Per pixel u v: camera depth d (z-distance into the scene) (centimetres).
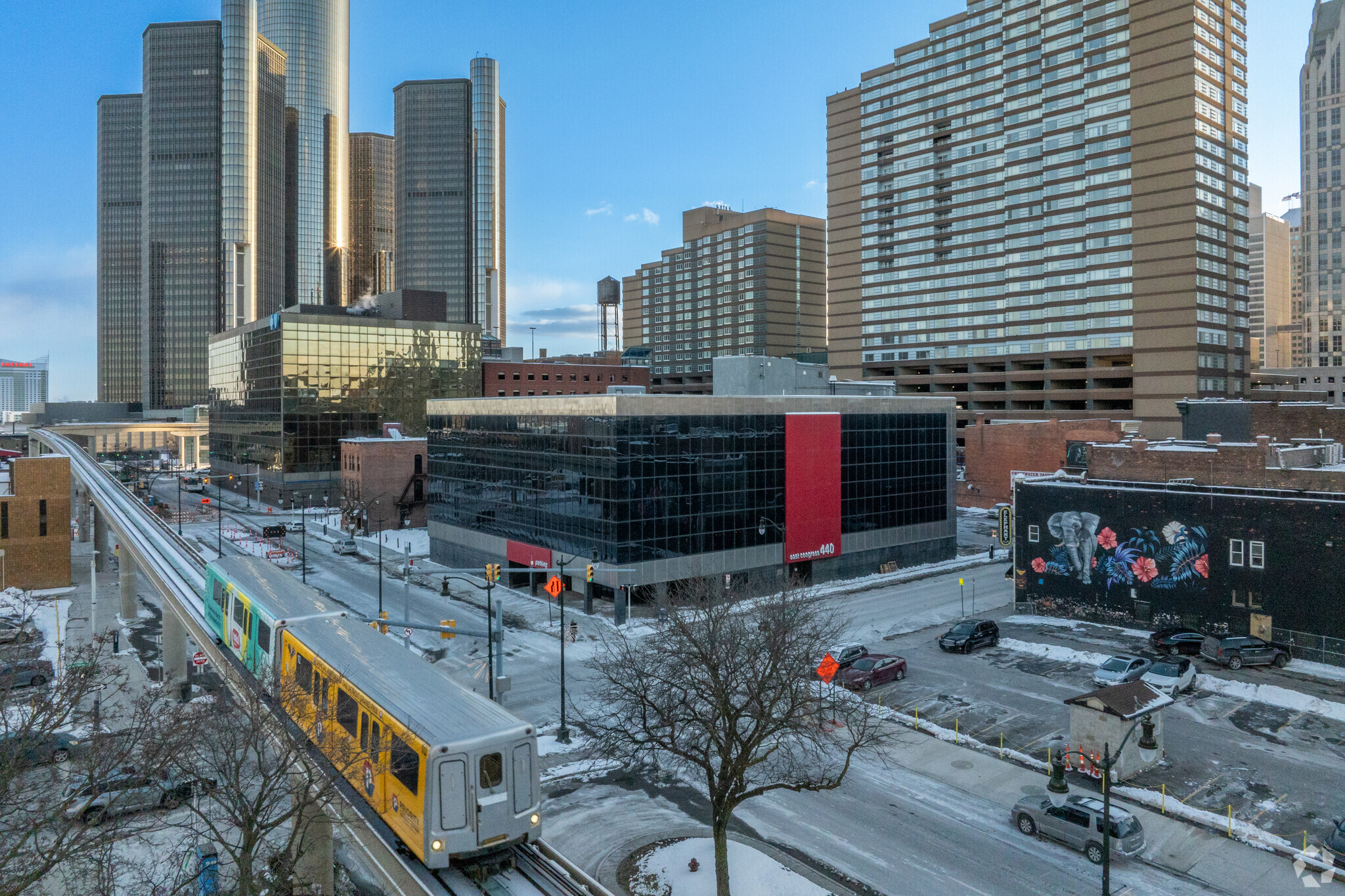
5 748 2111
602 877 2298
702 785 2945
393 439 9456
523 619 5300
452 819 1697
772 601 3938
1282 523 4375
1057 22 14788
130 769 2161
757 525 6041
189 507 11575
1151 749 3014
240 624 2945
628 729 3073
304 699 2231
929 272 16975
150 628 5369
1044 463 10394
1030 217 15312
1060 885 2269
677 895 2162
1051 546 5344
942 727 3456
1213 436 5491
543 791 2895
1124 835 2392
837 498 6569
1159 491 4853
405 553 7819
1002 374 15562
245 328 12975
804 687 2758
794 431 6256
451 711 1880
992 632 4738
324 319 11850
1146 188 13650
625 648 3738
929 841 2525
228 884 2336
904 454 7156
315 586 6312
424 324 12838
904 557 7162
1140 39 13688
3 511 6625
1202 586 4688
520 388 13925
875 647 4716
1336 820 2633
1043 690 3931
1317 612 4259
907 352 17400
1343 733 3366
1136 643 4675
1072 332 14612
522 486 6228
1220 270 13638
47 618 5619
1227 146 13775
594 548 5431
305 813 2059
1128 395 13875
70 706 2272
